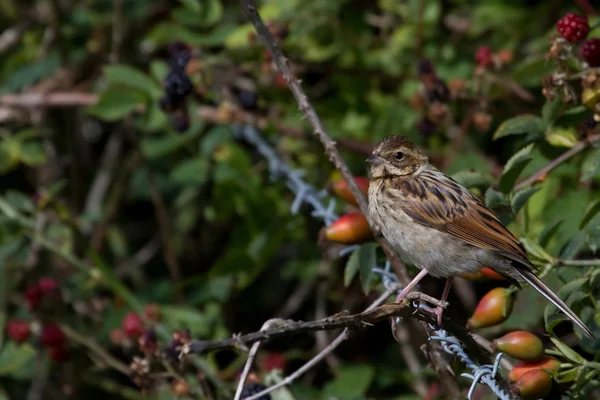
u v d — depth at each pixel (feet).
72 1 49.01
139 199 47.93
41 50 46.42
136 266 46.06
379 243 27.48
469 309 39.63
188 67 36.76
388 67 41.60
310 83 44.19
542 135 28.02
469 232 26.76
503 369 25.66
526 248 25.91
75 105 44.45
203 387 30.78
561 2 41.47
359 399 32.17
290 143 41.32
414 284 26.05
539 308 27.96
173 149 41.39
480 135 40.81
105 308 39.42
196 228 47.37
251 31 38.93
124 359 42.42
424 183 28.32
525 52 40.98
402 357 40.98
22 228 36.55
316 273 40.86
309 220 40.65
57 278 41.93
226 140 40.45
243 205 39.40
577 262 25.40
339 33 41.47
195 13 39.88
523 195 26.07
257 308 45.73
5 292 38.42
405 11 41.73
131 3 48.11
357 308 41.22
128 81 37.11
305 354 39.75
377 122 40.57
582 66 27.66
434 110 34.30
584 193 31.76
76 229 37.63
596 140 27.45
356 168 40.65
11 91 44.37
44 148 46.29
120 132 48.29
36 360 38.32
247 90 39.27
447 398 31.96
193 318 35.70
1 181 48.75
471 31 41.63
